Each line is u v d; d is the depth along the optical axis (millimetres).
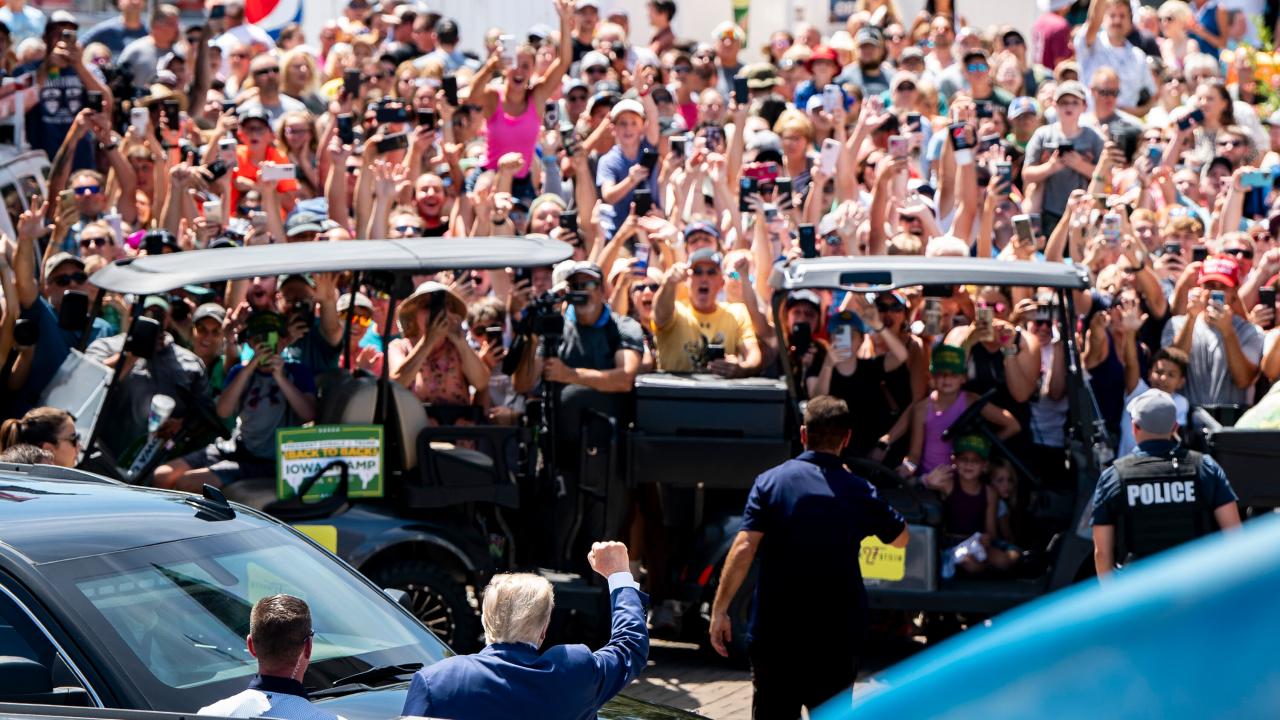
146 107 36562
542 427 24875
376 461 23344
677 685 23750
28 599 11281
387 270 22609
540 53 40531
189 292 25906
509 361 25938
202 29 40062
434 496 23344
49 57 36938
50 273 27156
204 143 37156
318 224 30969
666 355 27156
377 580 22750
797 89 42875
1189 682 1697
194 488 23562
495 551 24969
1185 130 37438
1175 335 28609
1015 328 26500
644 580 25703
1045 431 26516
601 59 40469
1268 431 24312
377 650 13359
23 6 44750
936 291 25094
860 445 26344
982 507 25688
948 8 51344
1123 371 27500
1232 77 44938
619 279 29500
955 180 35875
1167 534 18906
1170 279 31172
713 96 36844
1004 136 40406
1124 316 27359
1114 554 19547
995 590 24359
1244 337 28672
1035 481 25172
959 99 37438
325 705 12273
